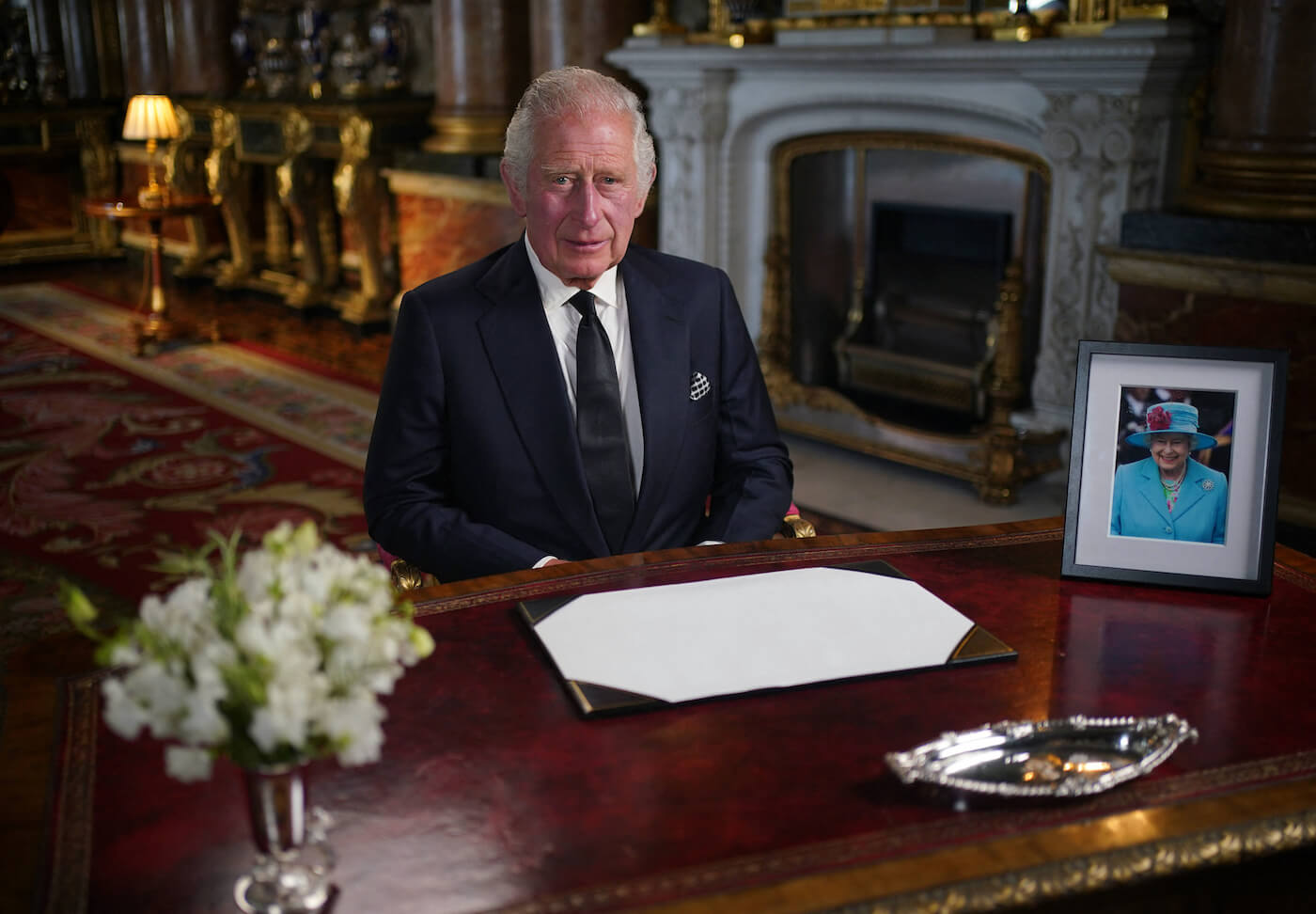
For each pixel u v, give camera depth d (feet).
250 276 31.91
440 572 6.93
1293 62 12.41
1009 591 5.76
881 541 6.46
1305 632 5.32
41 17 34.86
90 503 16.08
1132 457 5.80
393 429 7.32
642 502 7.43
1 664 10.96
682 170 18.89
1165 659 5.06
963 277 17.29
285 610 3.24
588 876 3.65
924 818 3.94
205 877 3.68
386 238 27.37
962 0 15.85
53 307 30.25
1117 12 14.46
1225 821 3.92
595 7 19.98
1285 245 12.50
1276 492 5.62
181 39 31.35
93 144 35.83
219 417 20.51
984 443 16.38
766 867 3.68
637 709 4.61
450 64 23.20
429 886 3.61
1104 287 14.85
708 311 7.81
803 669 4.89
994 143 16.21
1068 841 3.82
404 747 4.39
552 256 6.88
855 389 19.16
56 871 3.70
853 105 17.34
